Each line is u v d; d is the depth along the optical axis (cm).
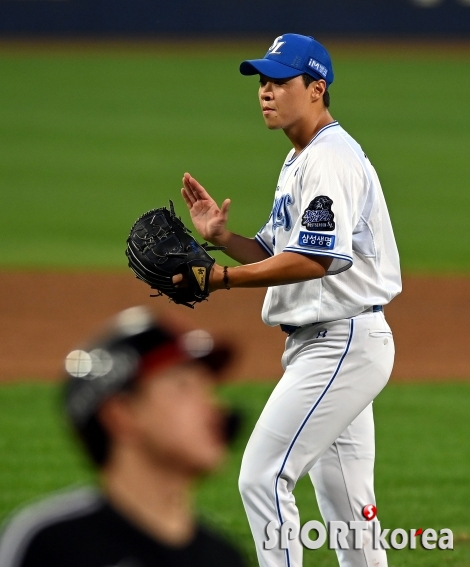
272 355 3516
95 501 619
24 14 13312
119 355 595
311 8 13525
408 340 3756
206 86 10869
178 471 610
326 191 1398
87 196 6319
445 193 6569
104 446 609
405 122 9125
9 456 2475
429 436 2703
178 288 1445
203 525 659
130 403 596
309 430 1430
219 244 1633
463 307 4216
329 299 1437
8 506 2128
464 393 3136
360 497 1538
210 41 13662
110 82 10950
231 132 8638
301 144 1516
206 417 605
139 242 1443
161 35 13625
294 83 1473
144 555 610
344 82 11112
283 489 1420
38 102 9800
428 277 4681
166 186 6625
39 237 5312
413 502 2216
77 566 594
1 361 3409
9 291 4331
